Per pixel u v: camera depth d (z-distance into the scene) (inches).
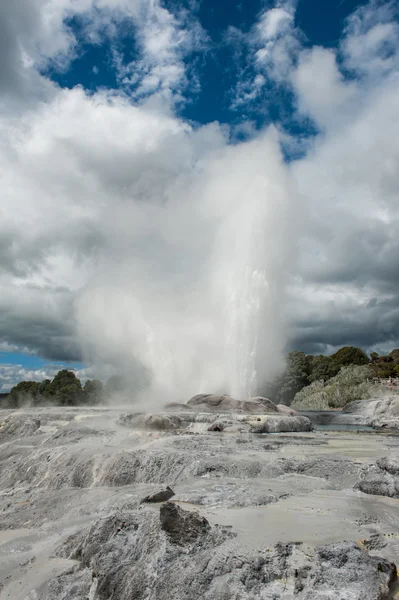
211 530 294.7
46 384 2469.2
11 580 331.3
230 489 433.4
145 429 813.2
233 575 249.1
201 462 530.0
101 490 524.4
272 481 474.3
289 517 332.2
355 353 2891.2
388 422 1038.4
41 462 649.0
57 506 491.5
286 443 665.6
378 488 414.0
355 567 244.2
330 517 333.4
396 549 280.2
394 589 241.9
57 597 300.8
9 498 563.5
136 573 281.7
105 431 790.5
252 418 847.7
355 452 587.5
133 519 331.9
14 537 420.2
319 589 235.0
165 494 408.5
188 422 881.5
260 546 270.4
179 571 265.3
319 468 498.6
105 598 284.4
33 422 939.3
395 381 1915.6
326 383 2251.5
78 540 358.3
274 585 241.4
